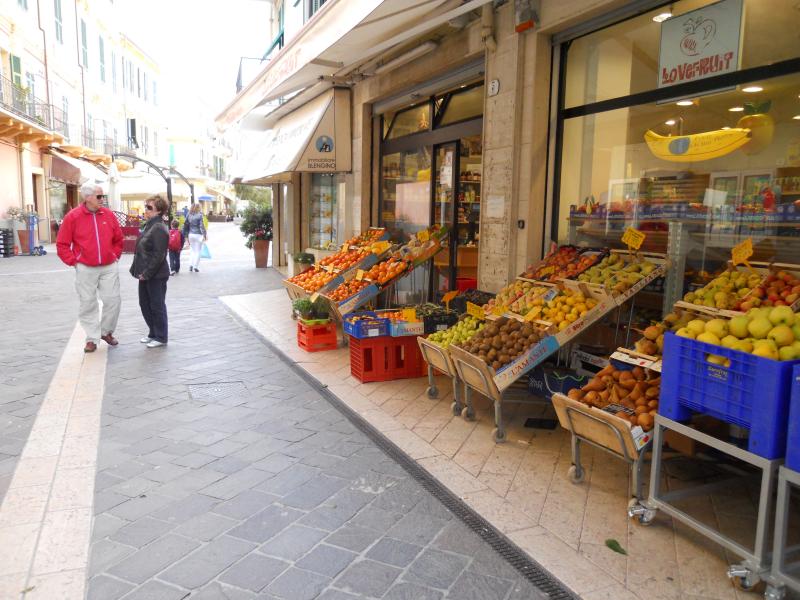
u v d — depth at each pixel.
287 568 2.84
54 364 6.43
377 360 5.92
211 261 20.03
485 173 6.33
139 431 4.54
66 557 2.90
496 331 4.59
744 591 2.69
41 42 24.56
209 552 2.96
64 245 6.74
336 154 9.84
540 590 2.70
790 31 3.91
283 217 17.66
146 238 7.02
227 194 77.56
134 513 3.33
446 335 5.11
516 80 5.77
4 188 21.48
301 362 6.66
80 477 3.76
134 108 38.94
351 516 3.33
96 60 31.89
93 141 30.83
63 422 4.70
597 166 5.52
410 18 5.08
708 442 2.83
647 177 5.06
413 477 3.82
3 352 6.90
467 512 3.39
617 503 3.50
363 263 7.86
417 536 3.13
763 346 2.69
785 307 2.86
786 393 2.50
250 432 4.55
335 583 2.73
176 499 3.49
